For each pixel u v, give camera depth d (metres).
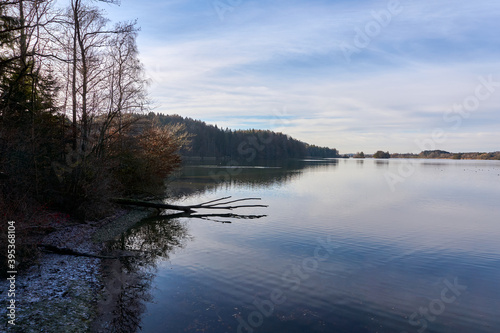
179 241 16.89
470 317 9.10
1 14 14.59
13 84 15.76
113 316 8.70
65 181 18.80
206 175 60.56
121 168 25.06
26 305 8.82
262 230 19.61
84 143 21.05
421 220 23.23
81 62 21.47
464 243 17.14
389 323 8.67
